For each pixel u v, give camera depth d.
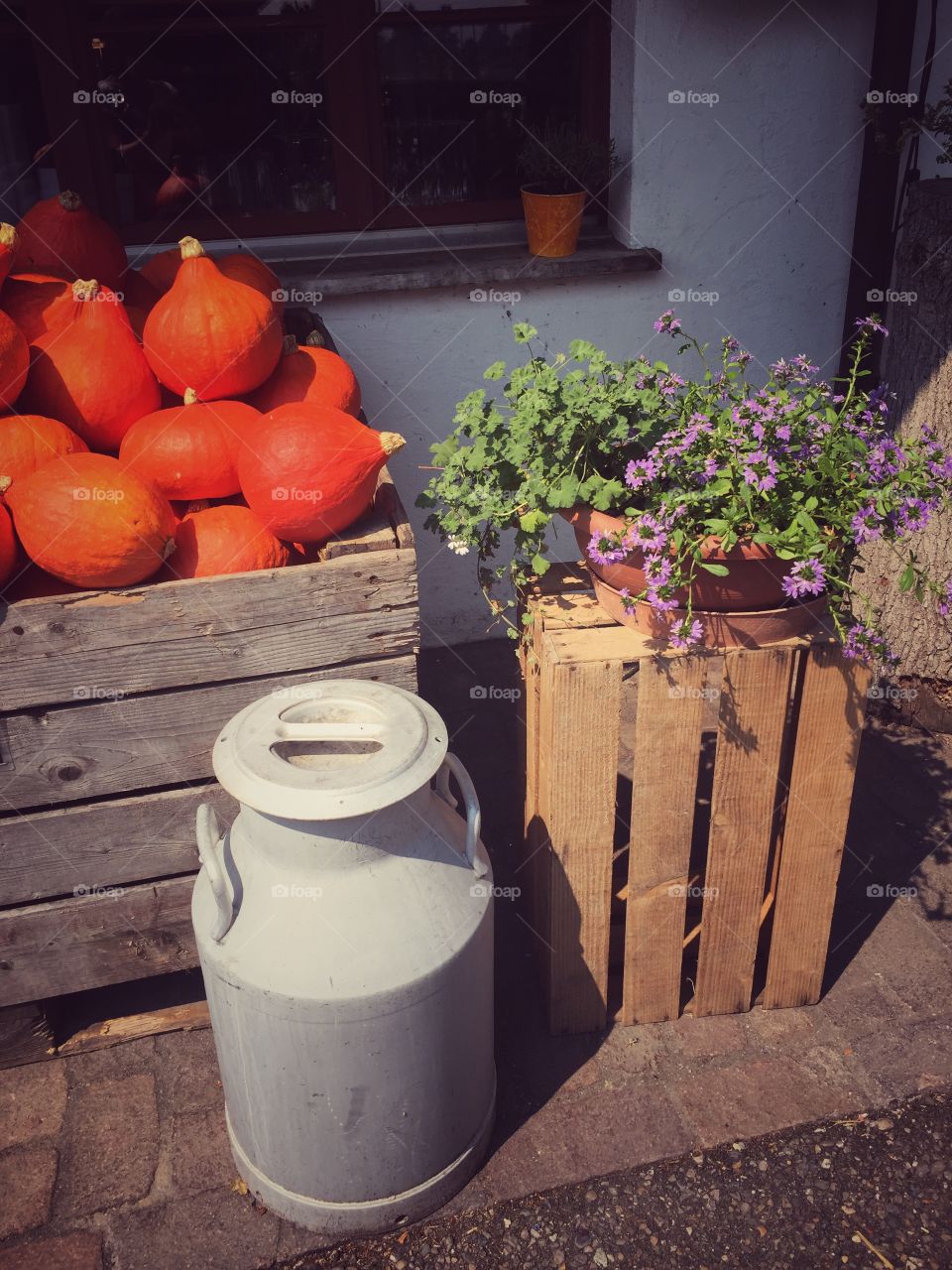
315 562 2.27
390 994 1.86
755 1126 2.36
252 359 2.34
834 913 2.95
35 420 2.15
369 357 3.69
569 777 2.28
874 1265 2.08
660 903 2.46
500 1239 2.16
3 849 2.17
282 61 3.49
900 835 3.22
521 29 3.59
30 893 2.23
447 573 4.12
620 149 3.74
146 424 2.22
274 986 1.85
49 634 1.97
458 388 3.82
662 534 1.97
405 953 1.89
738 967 2.59
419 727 1.96
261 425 2.15
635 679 4.02
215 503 2.33
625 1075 2.50
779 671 2.22
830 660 2.23
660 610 2.16
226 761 1.89
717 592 2.11
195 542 2.12
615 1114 2.40
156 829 2.23
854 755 2.34
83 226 2.72
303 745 2.01
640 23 3.43
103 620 1.99
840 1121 2.37
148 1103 2.44
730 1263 2.10
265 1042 1.92
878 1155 2.29
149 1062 2.54
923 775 3.49
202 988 2.71
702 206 3.75
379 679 2.22
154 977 2.75
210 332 2.26
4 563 1.96
